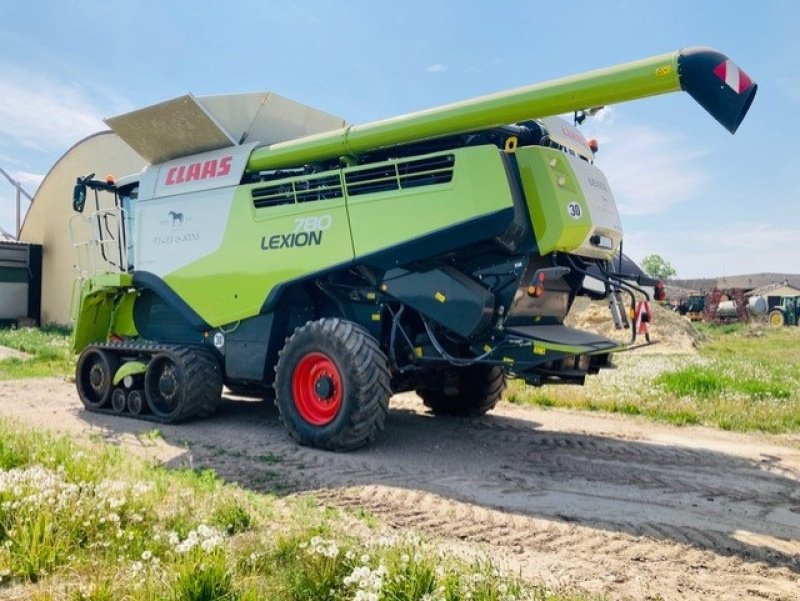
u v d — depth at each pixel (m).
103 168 26.02
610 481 5.44
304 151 7.10
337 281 7.04
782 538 4.12
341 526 3.91
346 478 5.37
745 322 43.94
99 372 8.84
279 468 5.70
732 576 3.50
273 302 7.20
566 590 3.16
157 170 8.67
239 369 7.73
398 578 2.85
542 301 6.42
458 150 6.06
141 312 9.18
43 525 3.33
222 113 8.02
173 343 8.60
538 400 9.73
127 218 9.19
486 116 5.88
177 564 3.00
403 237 6.23
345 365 6.28
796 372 13.62
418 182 6.33
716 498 4.99
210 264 7.85
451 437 7.21
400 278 6.50
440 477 5.46
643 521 4.37
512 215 5.73
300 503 4.42
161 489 4.18
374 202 6.50
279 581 3.00
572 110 5.57
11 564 3.07
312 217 6.95
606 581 3.36
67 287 28.06
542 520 4.35
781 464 6.11
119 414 8.51
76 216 9.87
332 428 6.32
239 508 3.90
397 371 6.91
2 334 22.05
